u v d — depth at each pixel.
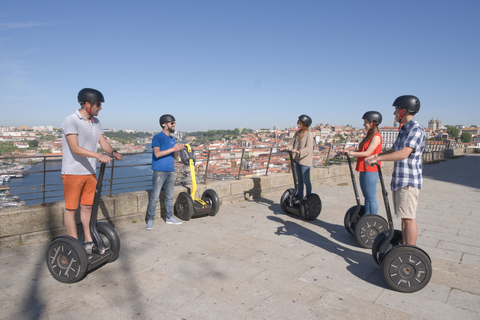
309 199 5.36
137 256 3.74
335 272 3.37
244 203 6.77
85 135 3.07
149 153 5.02
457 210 6.33
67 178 3.05
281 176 7.93
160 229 4.84
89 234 3.28
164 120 4.88
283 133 81.06
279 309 2.61
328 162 10.08
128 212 5.12
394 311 2.60
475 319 2.49
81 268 2.93
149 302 2.69
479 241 4.46
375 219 4.02
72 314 2.50
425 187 9.23
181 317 2.47
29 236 4.11
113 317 2.46
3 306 2.60
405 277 2.90
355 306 2.67
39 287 2.94
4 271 3.28
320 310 2.60
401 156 2.90
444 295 2.88
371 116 3.98
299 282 3.11
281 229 4.92
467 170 13.79
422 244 4.32
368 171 4.07
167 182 5.01
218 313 2.53
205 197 5.70
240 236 4.55
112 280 3.10
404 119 3.08
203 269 3.39
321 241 4.40
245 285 3.03
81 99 3.01
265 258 3.73
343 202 7.05
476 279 3.24
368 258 3.78
